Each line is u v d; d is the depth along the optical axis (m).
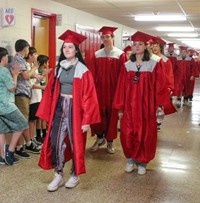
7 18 4.44
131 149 3.73
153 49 5.02
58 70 3.22
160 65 3.63
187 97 9.55
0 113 3.73
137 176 3.70
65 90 3.16
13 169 3.79
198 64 9.36
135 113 3.62
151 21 9.20
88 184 3.43
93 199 3.08
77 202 3.01
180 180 3.61
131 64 3.67
